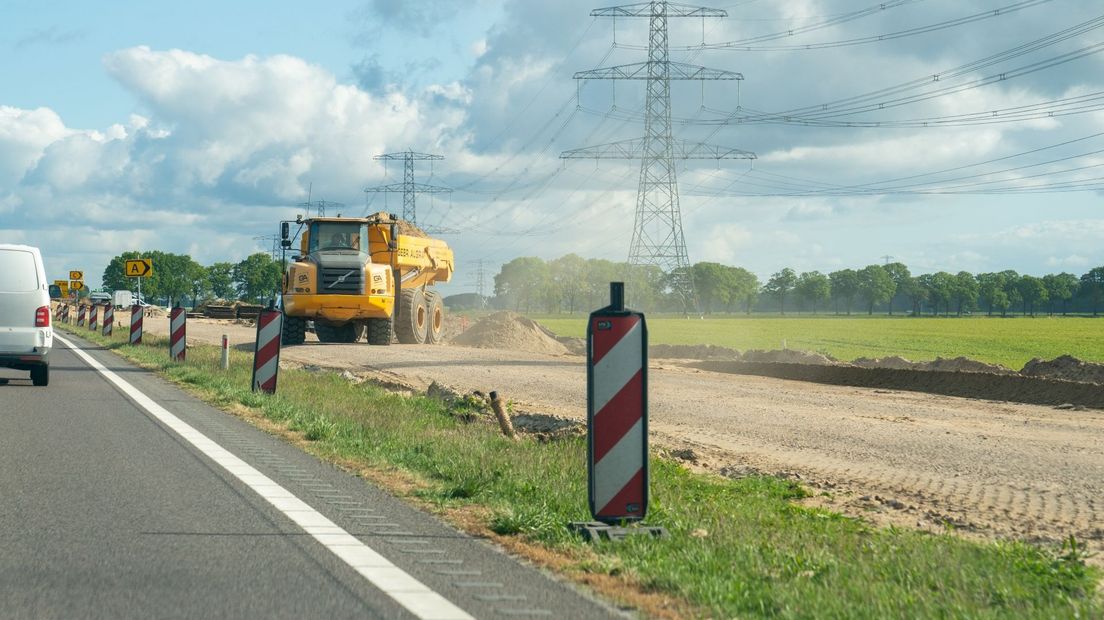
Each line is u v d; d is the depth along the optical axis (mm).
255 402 15867
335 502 8188
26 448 11102
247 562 6156
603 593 5641
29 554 6281
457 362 28109
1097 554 7828
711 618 5227
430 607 5250
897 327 100875
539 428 15180
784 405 18828
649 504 8008
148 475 9375
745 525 7652
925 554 6773
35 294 18984
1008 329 95812
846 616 5195
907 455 12859
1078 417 17375
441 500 8422
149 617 5004
